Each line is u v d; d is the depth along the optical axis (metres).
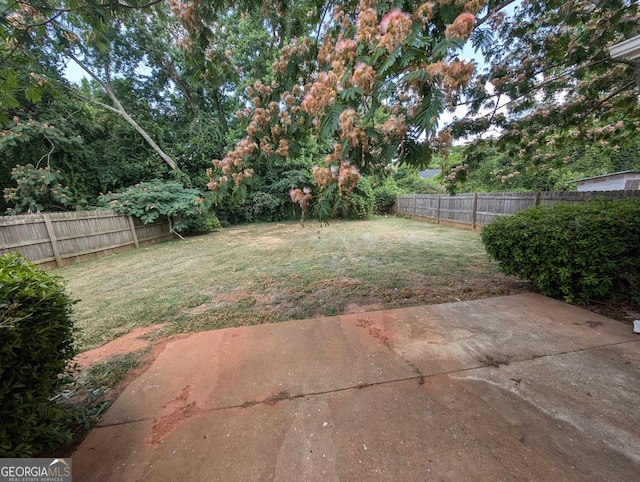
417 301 3.17
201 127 11.73
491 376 1.80
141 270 5.16
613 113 5.12
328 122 1.87
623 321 2.46
